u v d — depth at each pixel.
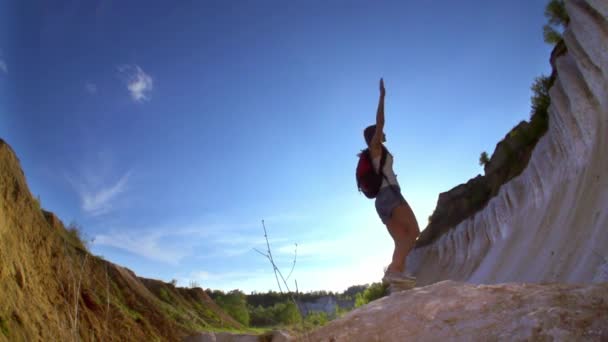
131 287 22.62
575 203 12.16
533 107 26.98
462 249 27.55
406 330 3.14
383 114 4.71
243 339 4.14
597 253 8.09
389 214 4.62
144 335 17.73
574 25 13.34
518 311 2.83
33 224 13.07
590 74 12.84
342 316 3.55
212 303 35.66
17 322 9.45
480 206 31.47
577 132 14.25
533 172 18.19
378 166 4.72
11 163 13.81
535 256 13.69
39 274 11.73
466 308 3.14
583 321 2.47
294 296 2.07
